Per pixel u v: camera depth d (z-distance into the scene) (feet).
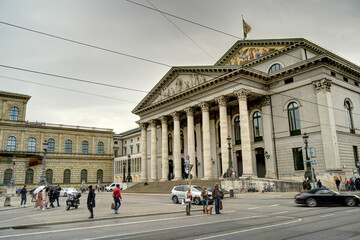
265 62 147.74
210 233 37.60
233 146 153.07
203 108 147.02
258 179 120.06
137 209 71.51
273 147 135.23
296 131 128.26
